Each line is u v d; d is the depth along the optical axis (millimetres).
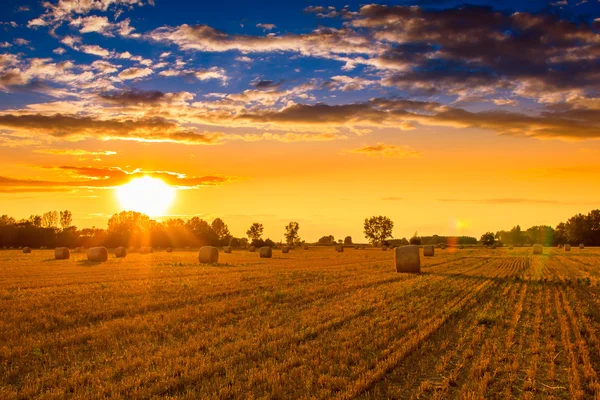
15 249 106625
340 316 16531
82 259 55406
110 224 160375
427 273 34750
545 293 23438
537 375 10688
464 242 169500
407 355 11969
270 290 23922
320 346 12609
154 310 18250
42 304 19172
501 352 12219
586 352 12188
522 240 187000
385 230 175250
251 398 8875
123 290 23547
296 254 78500
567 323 15969
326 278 30109
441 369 10820
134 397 9031
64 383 9828
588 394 9594
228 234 183750
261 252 65188
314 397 8961
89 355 12000
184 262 49938
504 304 19922
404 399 9227
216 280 28734
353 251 95938
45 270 37844
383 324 15211
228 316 16828
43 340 13328
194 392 9180
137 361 11078
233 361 11227
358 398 9188
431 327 14727
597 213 140125
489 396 9398
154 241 134000
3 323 15523
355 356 11523
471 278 30719
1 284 26938
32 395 9258
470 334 14305
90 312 17438
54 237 123812
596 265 44188
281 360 11414
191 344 12703
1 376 10406
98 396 9016
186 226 151500
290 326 15016
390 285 26359
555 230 159625
